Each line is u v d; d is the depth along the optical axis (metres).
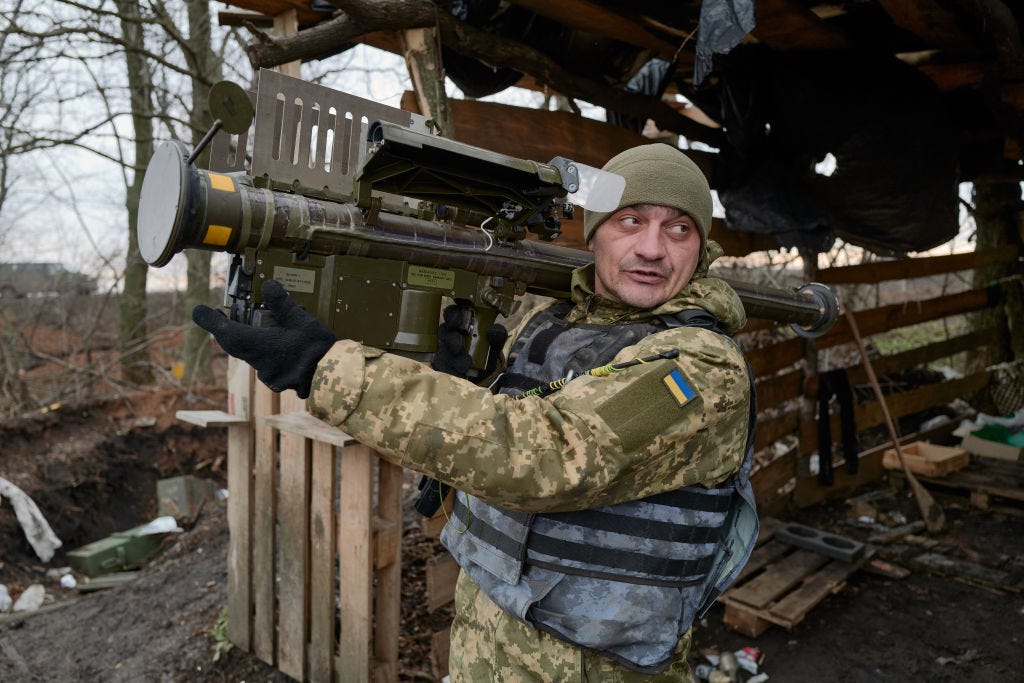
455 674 1.44
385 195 1.23
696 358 1.14
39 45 6.20
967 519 4.38
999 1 3.03
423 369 1.06
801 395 4.61
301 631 2.76
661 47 3.14
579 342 1.33
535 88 4.15
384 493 2.63
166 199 1.01
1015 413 5.63
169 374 8.21
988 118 4.30
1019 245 6.41
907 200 3.35
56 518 5.20
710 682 2.83
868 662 3.00
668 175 1.23
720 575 1.39
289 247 1.09
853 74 3.31
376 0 2.37
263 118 1.11
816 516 4.48
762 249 4.14
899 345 8.29
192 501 5.67
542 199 1.21
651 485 1.17
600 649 1.22
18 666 3.29
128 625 3.56
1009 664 2.94
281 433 2.80
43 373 8.59
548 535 1.24
